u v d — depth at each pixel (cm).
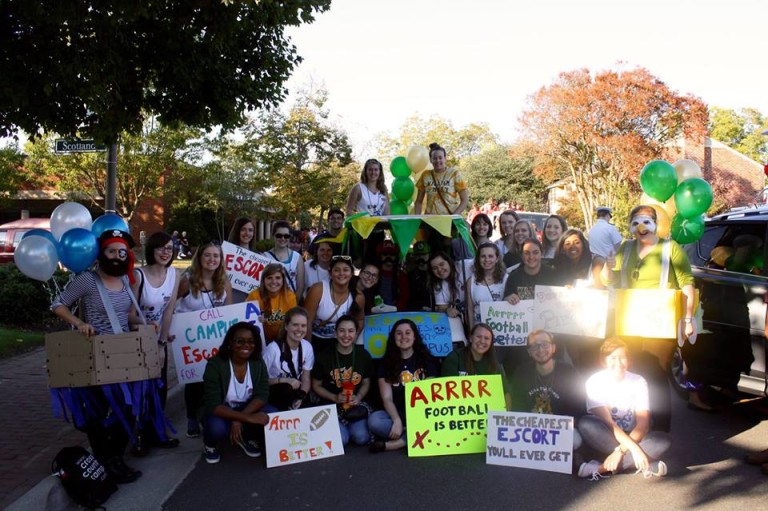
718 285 646
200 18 736
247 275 716
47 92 659
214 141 3209
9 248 2072
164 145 3089
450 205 817
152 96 838
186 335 609
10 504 421
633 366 585
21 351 898
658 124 3012
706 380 654
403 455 561
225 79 831
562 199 3997
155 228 3809
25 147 3084
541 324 606
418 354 601
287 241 721
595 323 587
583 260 689
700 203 589
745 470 514
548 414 535
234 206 3441
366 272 642
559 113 3080
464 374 598
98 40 696
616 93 2955
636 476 505
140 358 485
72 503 452
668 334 556
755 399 679
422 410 568
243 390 549
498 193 4606
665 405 570
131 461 547
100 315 495
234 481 504
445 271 660
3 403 652
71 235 494
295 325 581
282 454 540
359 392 596
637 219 574
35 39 657
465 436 566
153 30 750
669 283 575
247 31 824
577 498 462
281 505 457
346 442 578
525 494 471
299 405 582
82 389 475
